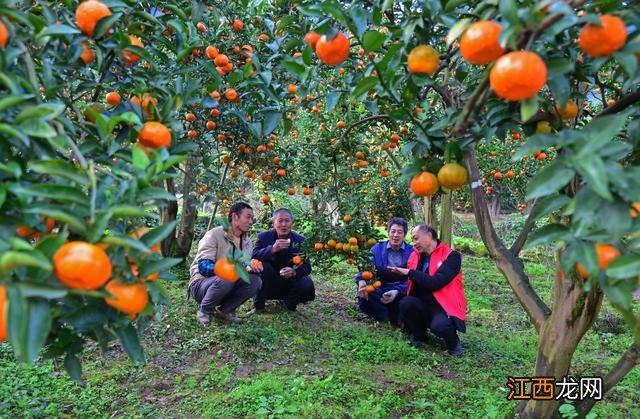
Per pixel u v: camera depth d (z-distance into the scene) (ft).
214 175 11.59
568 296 6.95
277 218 14.75
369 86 5.78
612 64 7.15
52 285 3.21
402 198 23.34
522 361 13.42
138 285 3.89
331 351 12.75
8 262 2.96
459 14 5.25
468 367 12.53
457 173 5.61
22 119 3.60
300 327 14.57
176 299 15.47
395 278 14.58
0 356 10.73
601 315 17.39
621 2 4.51
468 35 3.96
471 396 10.35
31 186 3.44
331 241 11.03
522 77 3.55
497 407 9.28
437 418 9.18
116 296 3.75
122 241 3.57
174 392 10.02
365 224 11.14
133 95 5.87
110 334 4.35
